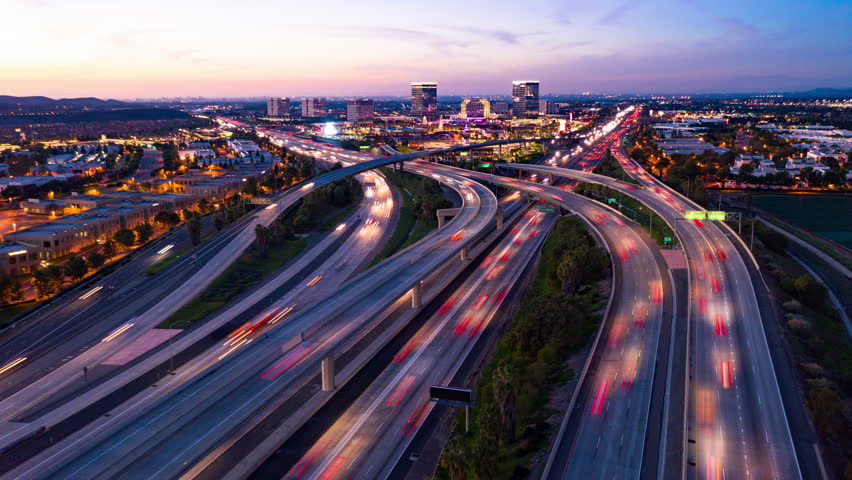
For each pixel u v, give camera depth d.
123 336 142.25
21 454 94.00
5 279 162.75
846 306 164.62
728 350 114.62
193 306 161.00
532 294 162.00
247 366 101.81
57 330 146.38
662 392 100.19
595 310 139.12
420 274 152.38
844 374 110.94
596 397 99.62
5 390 117.31
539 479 80.44
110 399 111.75
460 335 138.38
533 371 111.31
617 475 79.44
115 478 75.62
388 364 123.81
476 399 107.25
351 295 136.25
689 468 80.06
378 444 95.31
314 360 103.62
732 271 162.25
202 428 86.00
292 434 98.44
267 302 164.38
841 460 83.12
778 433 87.88
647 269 166.12
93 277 185.50
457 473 75.69
